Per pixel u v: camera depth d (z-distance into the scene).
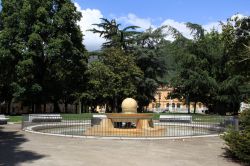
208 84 45.38
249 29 21.58
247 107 13.88
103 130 20.98
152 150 14.91
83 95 49.97
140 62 54.50
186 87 47.59
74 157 12.99
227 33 21.70
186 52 46.72
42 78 46.94
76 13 47.25
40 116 29.55
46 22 45.19
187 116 31.12
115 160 12.62
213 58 46.53
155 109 107.38
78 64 47.22
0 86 52.56
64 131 23.61
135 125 22.69
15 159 12.45
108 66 49.28
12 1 45.97
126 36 55.53
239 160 13.09
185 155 13.95
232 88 44.03
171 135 20.44
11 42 44.75
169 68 55.56
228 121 23.22
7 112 71.50
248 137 12.51
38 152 13.95
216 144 16.91
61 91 50.94
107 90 48.78
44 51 45.12
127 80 49.16
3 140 17.50
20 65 42.66
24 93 44.66
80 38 47.88
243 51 21.03
